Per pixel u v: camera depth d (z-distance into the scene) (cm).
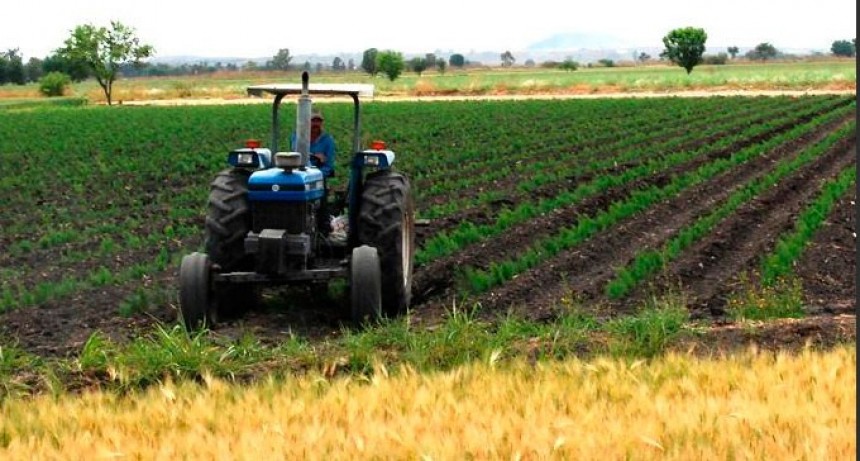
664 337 898
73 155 3209
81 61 8181
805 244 1518
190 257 1044
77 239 1747
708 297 1223
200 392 697
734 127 3759
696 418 584
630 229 1670
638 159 2773
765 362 722
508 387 671
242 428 595
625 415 601
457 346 874
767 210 1916
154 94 9012
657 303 1141
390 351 894
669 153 2928
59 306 1235
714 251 1502
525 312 1154
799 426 562
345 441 562
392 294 1104
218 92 9006
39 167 2892
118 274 1391
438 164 2816
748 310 1095
